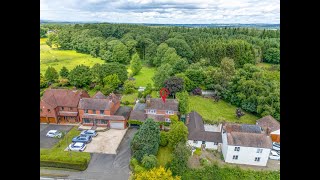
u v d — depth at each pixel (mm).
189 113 43344
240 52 75312
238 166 32062
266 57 81312
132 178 28062
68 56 84000
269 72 56688
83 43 86875
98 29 98938
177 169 29141
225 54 75250
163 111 41969
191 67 61188
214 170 30703
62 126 41594
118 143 36656
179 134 33812
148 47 83875
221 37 93312
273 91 46906
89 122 41781
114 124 41125
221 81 54625
